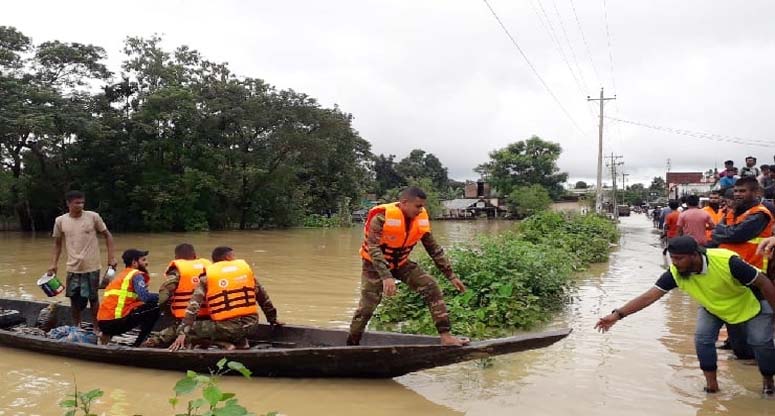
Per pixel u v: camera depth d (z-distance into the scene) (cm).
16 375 579
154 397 514
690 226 981
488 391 523
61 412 477
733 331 591
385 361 532
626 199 10325
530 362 608
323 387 540
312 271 1435
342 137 4109
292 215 4047
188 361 567
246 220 3925
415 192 550
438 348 513
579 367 587
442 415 467
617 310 512
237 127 3638
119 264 1600
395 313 810
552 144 7112
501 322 760
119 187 3362
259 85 3672
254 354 546
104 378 569
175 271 641
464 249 1077
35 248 2103
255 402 502
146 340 666
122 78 3359
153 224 3316
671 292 1036
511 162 7119
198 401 343
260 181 3759
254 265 1575
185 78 3484
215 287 606
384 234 547
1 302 837
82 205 746
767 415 454
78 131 2970
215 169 3559
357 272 1413
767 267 563
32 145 3100
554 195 7069
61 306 792
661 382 537
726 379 541
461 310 751
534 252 995
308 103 3772
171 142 3350
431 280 558
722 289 481
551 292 933
